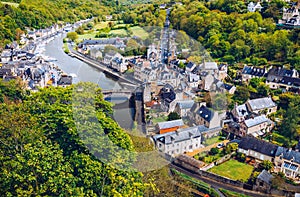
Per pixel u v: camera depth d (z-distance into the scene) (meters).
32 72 92.31
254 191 47.59
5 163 20.66
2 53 123.69
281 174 51.91
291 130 64.19
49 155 19.52
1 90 62.22
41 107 24.92
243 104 70.00
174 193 28.09
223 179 47.91
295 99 73.69
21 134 22.33
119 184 17.38
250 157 56.16
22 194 18.97
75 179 18.69
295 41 108.81
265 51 107.12
